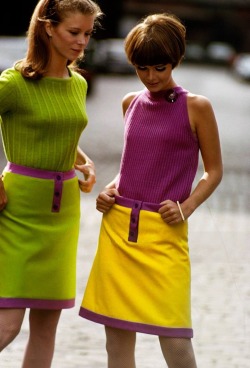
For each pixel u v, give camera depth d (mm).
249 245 9688
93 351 6156
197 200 4711
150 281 4660
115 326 4684
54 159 4777
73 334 6523
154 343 6414
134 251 4688
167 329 4617
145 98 4762
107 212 4801
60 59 4766
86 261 8656
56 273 4852
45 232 4801
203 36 91500
